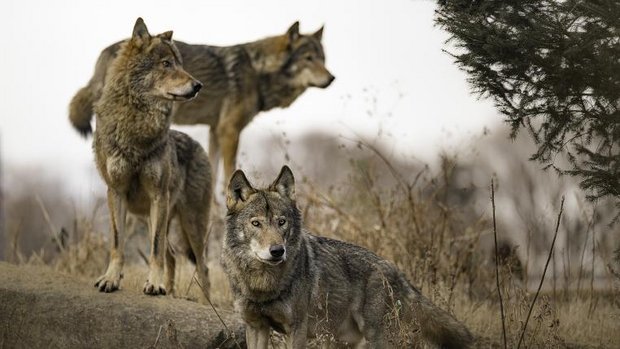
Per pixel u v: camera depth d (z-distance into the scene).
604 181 10.08
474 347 11.98
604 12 9.40
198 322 11.38
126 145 12.41
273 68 20.12
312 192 17.27
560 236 19.11
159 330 11.14
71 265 16.36
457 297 14.65
